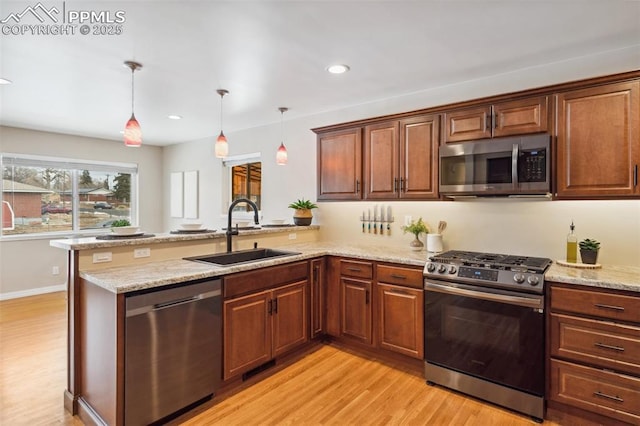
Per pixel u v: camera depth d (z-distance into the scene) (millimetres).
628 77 2166
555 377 2162
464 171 2736
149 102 3727
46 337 3434
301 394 2467
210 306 2295
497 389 2338
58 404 2316
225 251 3107
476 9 1971
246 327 2545
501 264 2398
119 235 2641
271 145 4691
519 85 2877
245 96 3527
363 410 2289
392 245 3613
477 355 2410
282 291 2836
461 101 2910
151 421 2002
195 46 2398
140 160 6180
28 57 2557
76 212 5520
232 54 2533
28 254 5004
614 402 1989
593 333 2041
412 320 2752
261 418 2191
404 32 2230
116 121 4562
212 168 5566
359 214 3854
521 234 2863
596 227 2561
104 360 1966
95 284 2041
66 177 5422
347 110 3920
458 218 3182
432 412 2273
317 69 2830
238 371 2490
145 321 1955
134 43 2348
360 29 2188
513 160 2486
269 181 4727
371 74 2945
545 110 2441
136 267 2385
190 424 2119
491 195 2762
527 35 2281
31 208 5090
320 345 3309
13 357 2996
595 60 2568
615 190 2217
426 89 3348
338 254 3201
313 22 2096
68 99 3584
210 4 1889
